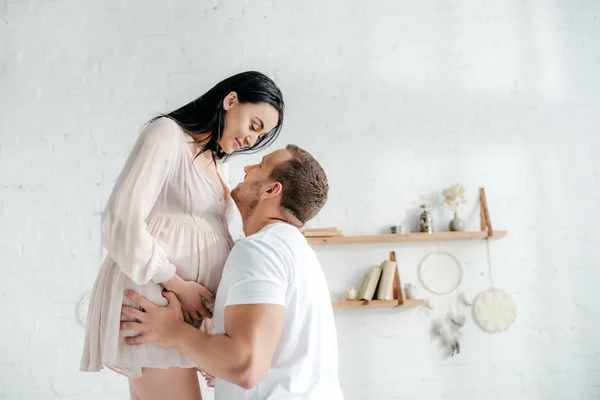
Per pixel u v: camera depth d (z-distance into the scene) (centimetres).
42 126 382
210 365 138
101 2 393
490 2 412
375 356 376
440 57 405
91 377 363
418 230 388
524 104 404
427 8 409
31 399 358
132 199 148
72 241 374
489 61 407
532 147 401
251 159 386
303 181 162
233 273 144
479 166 397
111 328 154
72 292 369
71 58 388
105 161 381
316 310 153
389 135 396
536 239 392
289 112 393
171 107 387
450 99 402
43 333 365
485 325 380
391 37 404
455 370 377
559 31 412
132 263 145
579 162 401
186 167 161
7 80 384
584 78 409
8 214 373
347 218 387
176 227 162
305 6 403
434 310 381
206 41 394
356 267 384
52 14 391
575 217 395
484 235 379
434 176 394
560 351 381
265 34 397
